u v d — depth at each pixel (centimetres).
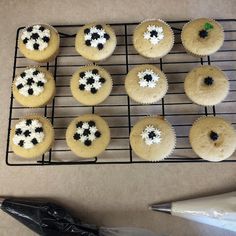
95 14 46
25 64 45
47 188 41
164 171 41
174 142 39
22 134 39
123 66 44
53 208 39
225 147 38
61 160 42
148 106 43
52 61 45
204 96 40
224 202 38
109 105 43
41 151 39
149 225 40
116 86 43
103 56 42
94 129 39
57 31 45
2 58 45
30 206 39
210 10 46
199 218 38
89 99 40
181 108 42
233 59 44
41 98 41
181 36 43
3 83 44
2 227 40
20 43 43
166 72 44
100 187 41
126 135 42
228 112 42
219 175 41
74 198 41
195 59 44
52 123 42
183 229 40
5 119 43
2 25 46
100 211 41
